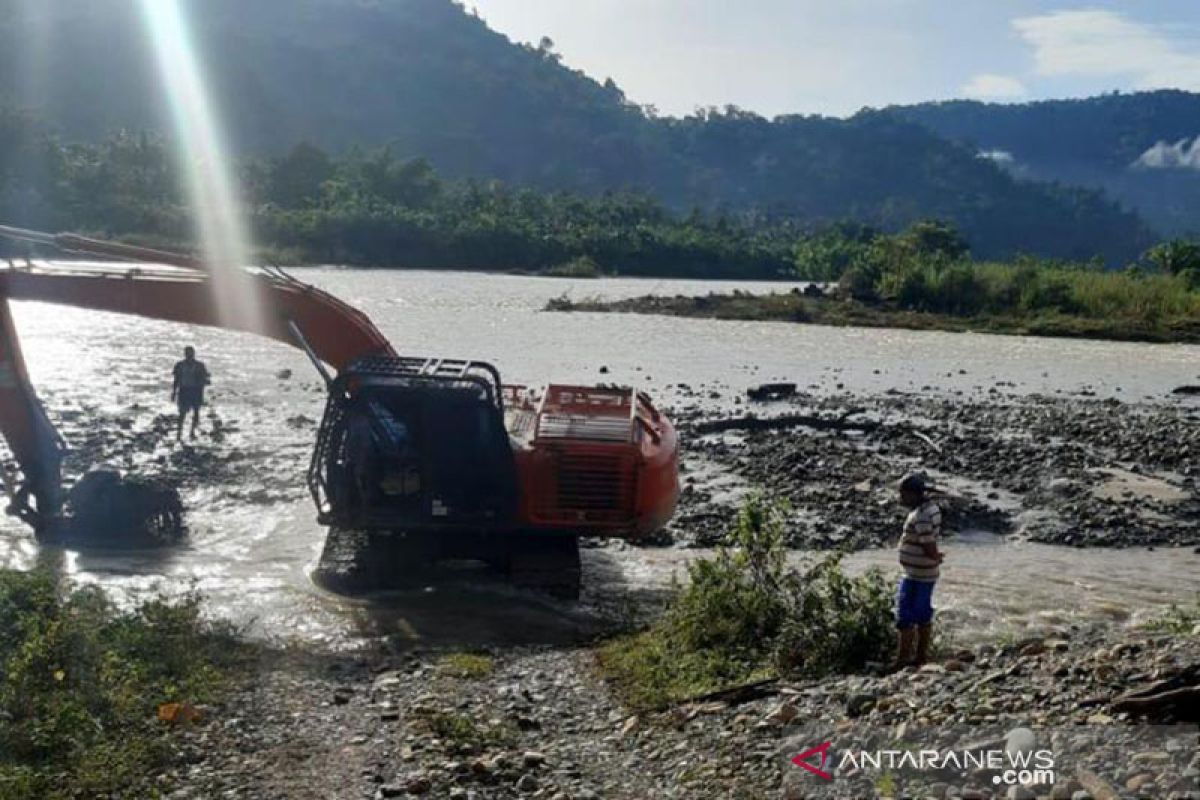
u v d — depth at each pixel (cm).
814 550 1822
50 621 1110
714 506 2034
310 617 1416
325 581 1562
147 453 2353
